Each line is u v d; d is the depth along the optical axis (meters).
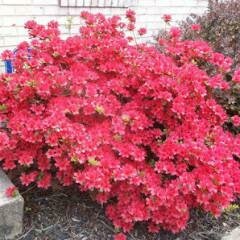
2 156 2.21
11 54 2.61
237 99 2.86
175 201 2.11
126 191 2.20
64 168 2.08
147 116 2.43
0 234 2.17
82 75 2.33
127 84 2.46
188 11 5.03
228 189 2.10
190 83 2.36
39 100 2.33
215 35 3.67
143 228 2.37
